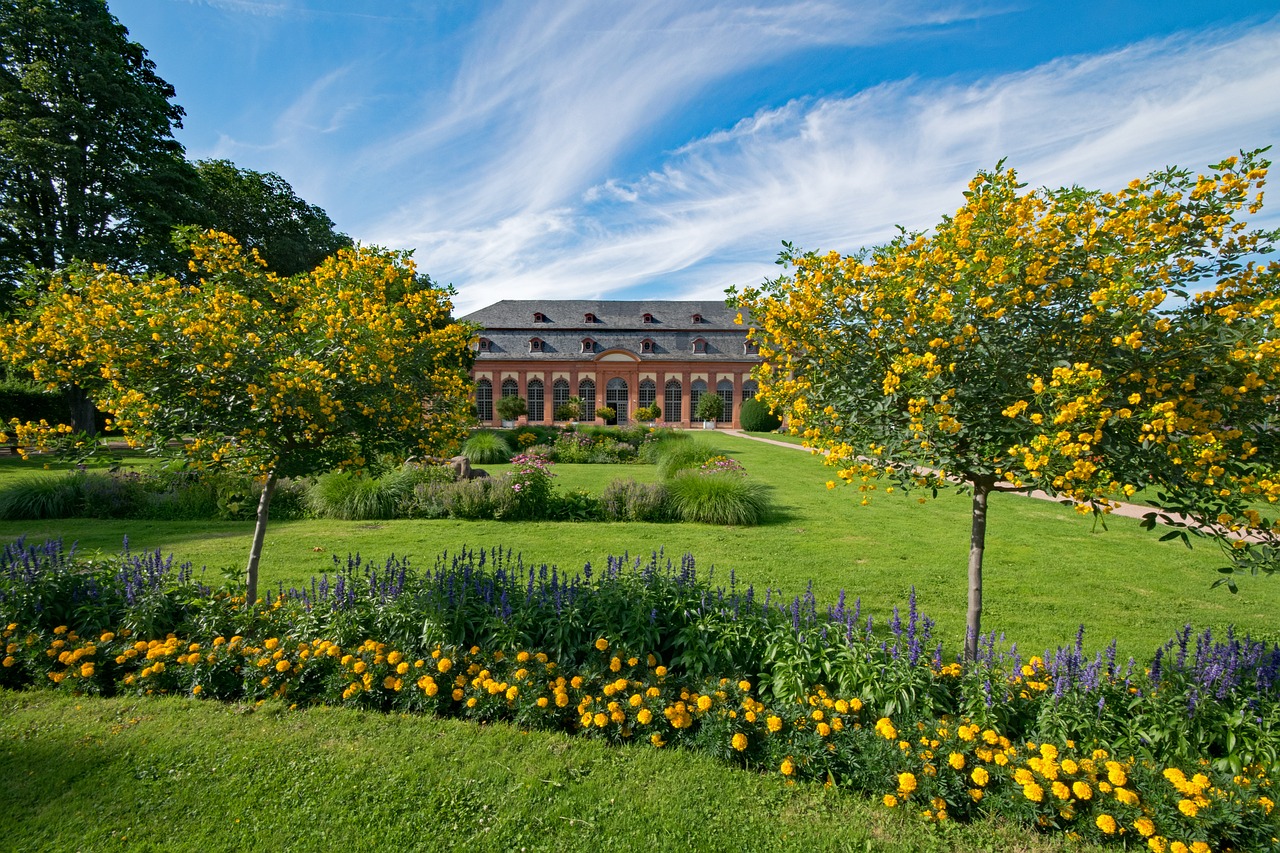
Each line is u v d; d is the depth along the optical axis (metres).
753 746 3.36
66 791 2.99
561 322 54.09
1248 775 2.88
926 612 5.96
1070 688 3.30
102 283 4.40
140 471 11.46
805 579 7.08
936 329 3.43
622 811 2.90
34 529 9.45
